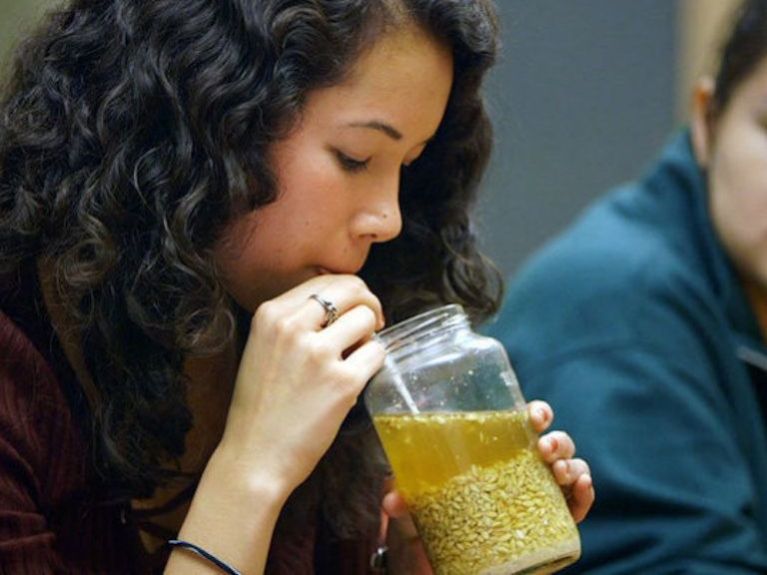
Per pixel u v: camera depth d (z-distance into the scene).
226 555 2.86
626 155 6.88
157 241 2.95
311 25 2.91
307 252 3.02
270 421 2.91
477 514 2.89
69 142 3.01
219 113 2.93
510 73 6.83
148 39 2.98
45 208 3.00
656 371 4.20
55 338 3.04
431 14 2.98
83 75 3.05
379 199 3.03
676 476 4.11
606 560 4.07
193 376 3.25
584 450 4.12
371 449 3.47
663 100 6.87
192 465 3.29
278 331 2.94
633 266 4.35
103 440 2.99
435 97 3.04
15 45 3.17
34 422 2.94
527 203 6.91
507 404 2.97
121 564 3.08
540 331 4.33
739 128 4.38
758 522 4.31
